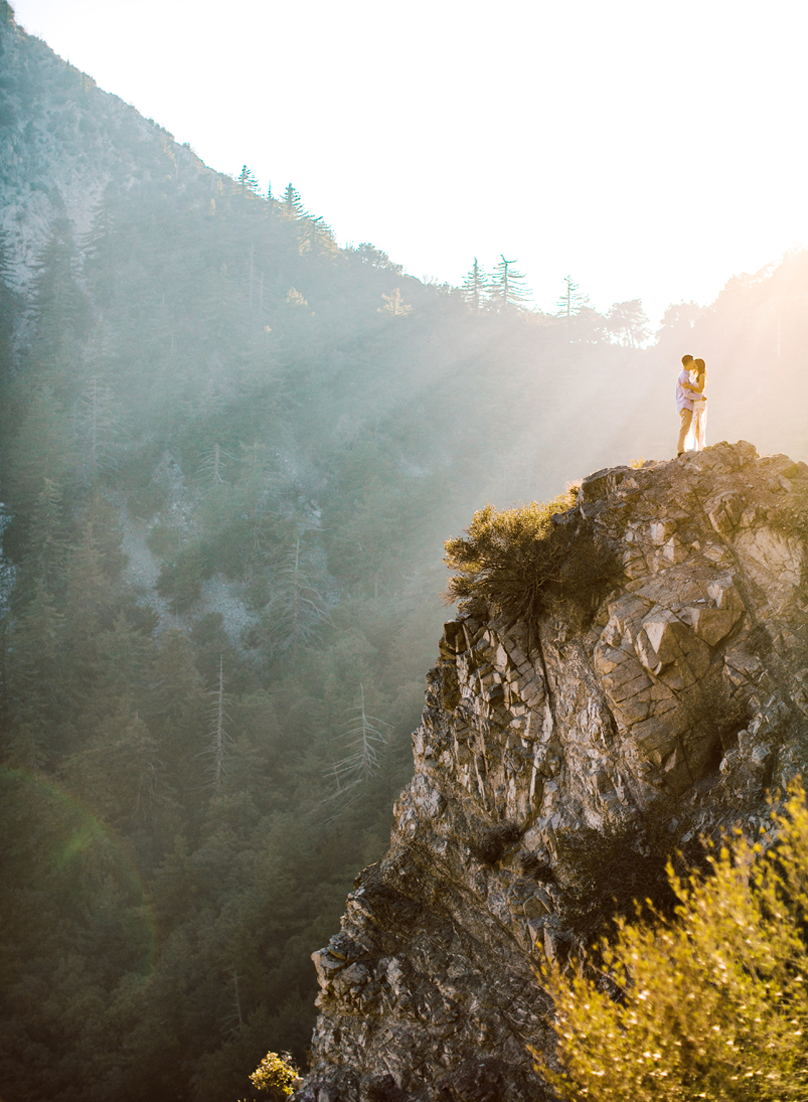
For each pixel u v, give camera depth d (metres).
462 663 13.98
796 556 10.61
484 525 14.51
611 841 10.17
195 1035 47.97
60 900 58.69
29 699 76.62
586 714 11.34
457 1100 9.66
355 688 80.69
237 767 72.19
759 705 9.77
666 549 11.78
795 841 6.14
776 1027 5.47
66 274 173.62
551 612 12.76
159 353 163.50
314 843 59.72
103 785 65.50
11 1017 48.44
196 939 54.50
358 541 121.62
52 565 102.38
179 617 111.44
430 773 13.73
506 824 11.95
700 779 9.96
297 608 105.62
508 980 10.53
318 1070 11.52
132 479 130.75
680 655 10.55
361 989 11.65
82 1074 45.03
